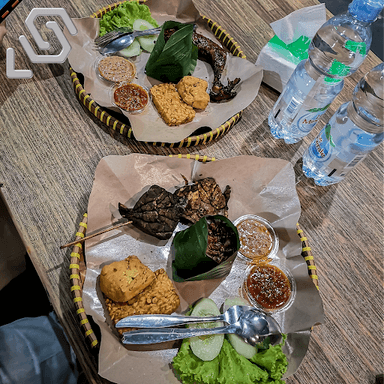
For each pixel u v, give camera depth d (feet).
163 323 3.56
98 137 4.86
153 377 3.43
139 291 3.71
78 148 4.75
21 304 4.21
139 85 5.16
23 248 4.33
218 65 5.41
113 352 3.41
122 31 5.40
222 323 3.78
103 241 4.06
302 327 3.83
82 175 4.59
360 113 4.18
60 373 3.69
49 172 4.53
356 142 4.21
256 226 4.38
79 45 5.34
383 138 4.26
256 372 3.50
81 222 3.99
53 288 3.93
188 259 3.70
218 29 5.82
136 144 4.91
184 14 6.01
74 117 4.92
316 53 4.66
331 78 4.60
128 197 4.31
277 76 5.44
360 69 6.02
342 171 4.51
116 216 4.20
